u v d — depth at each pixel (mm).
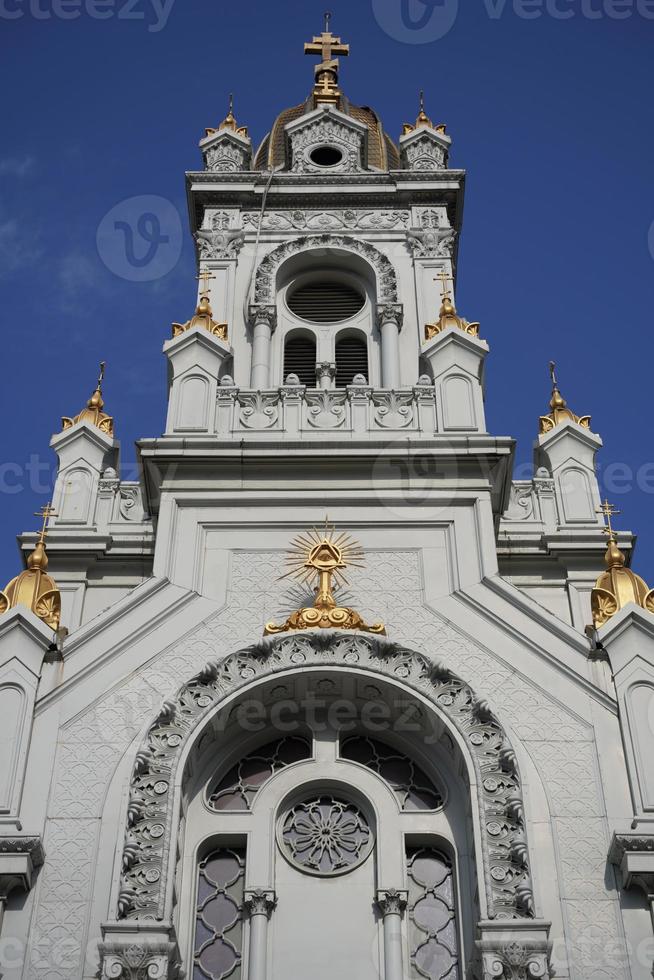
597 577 29312
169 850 21250
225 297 35000
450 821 22609
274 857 22297
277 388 28219
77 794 22188
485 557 25312
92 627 24234
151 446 26578
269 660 23562
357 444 26719
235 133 39562
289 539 25781
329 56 43500
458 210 37719
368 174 37312
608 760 22578
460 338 29234
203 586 24969
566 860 21438
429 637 24234
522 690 23484
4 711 22938
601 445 31547
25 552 29547
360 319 34656
